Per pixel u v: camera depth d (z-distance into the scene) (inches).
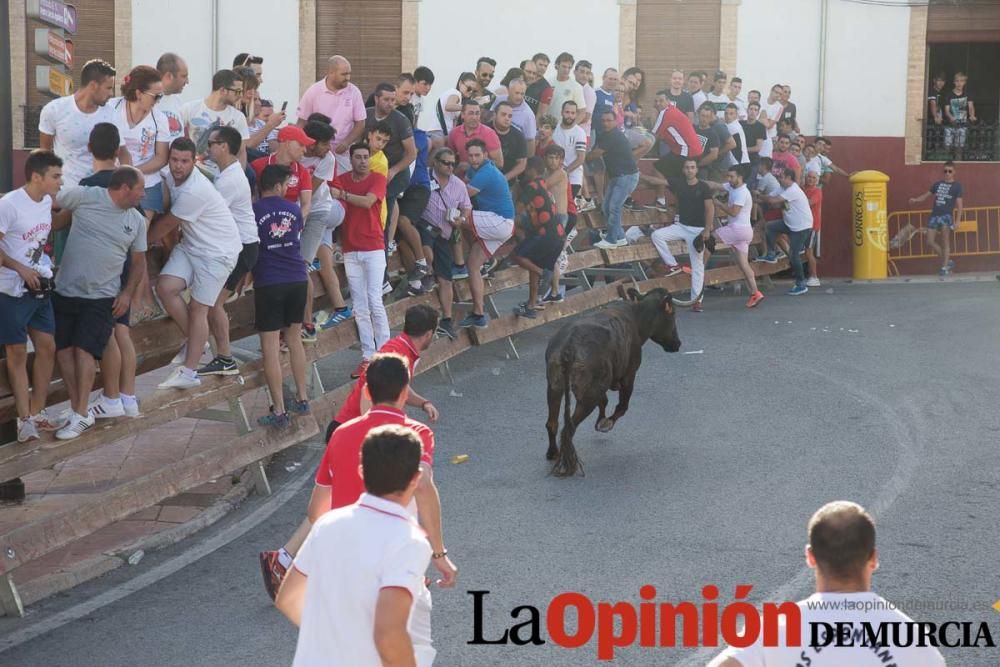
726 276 727.1
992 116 906.7
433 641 257.4
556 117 632.4
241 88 401.1
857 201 844.0
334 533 158.6
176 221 354.3
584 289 644.1
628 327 392.5
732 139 727.7
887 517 331.3
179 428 452.4
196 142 394.9
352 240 442.9
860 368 517.3
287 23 829.2
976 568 292.4
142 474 396.2
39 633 268.2
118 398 333.1
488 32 837.2
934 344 562.6
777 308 684.7
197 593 291.9
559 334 378.6
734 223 684.7
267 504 367.9
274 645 258.5
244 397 499.5
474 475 381.7
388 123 468.1
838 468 379.2
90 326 318.7
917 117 853.2
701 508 343.9
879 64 850.1
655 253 692.1
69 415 321.7
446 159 494.3
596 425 407.2
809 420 437.4
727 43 842.2
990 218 869.8
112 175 314.7
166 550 326.0
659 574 293.4
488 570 298.7
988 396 463.2
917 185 858.8
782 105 802.8
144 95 341.7
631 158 650.2
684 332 608.7
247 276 415.5
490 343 581.3
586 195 676.1
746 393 479.2
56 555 317.4
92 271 314.7
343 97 462.9
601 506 347.6
